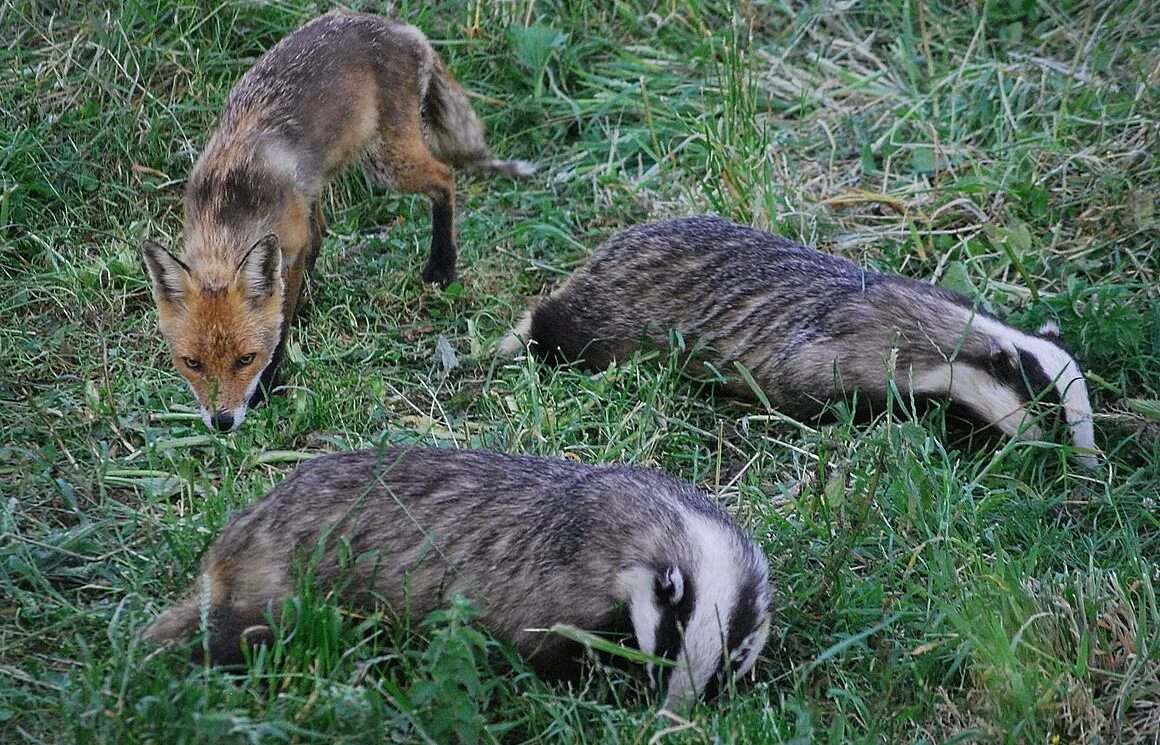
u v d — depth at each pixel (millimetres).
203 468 8656
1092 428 9203
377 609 7023
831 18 13883
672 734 6555
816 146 12531
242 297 8852
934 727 7062
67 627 7145
